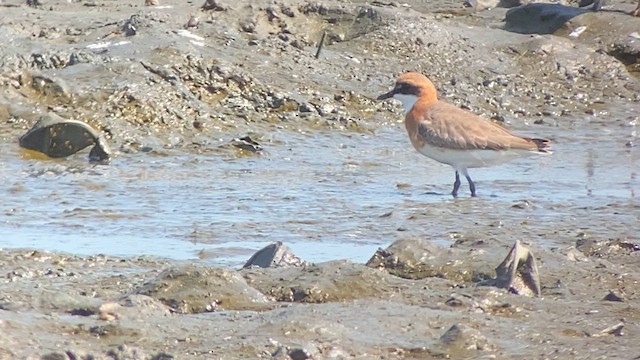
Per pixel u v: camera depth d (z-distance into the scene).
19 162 16.56
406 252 10.12
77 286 9.51
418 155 17.66
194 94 18.98
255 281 9.38
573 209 13.77
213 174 15.93
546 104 21.30
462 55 22.14
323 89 19.92
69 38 20.59
